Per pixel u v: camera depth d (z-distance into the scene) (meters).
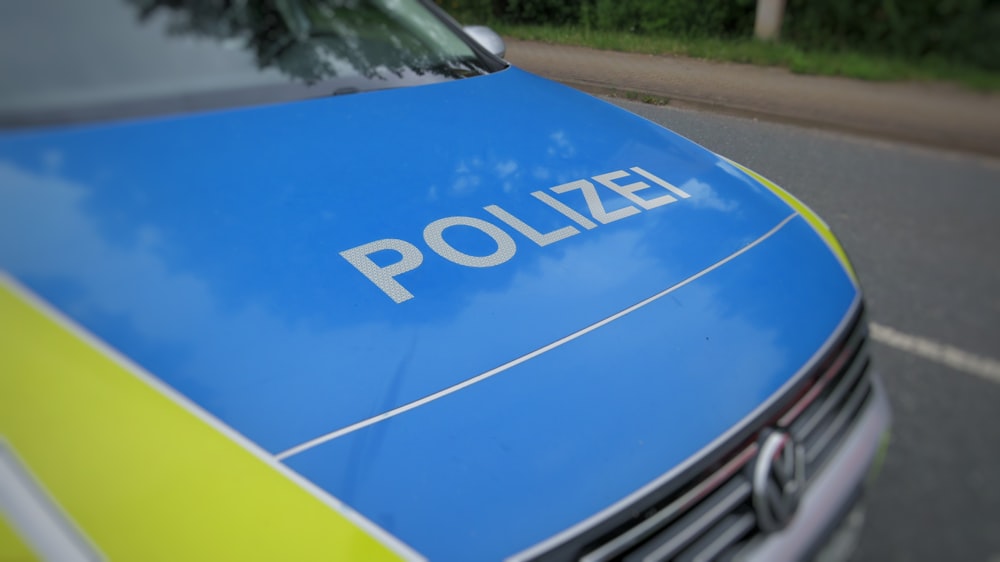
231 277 1.26
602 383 1.20
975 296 2.04
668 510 1.09
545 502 1.04
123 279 1.22
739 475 1.18
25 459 1.02
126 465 1.02
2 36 1.64
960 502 1.58
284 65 1.92
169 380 1.10
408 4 2.47
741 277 1.50
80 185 1.37
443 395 1.15
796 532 1.20
